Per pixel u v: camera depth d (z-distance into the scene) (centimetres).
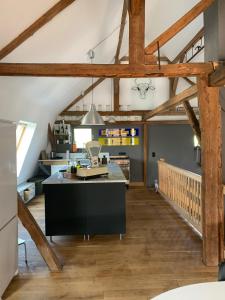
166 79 848
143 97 854
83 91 825
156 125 870
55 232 388
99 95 847
